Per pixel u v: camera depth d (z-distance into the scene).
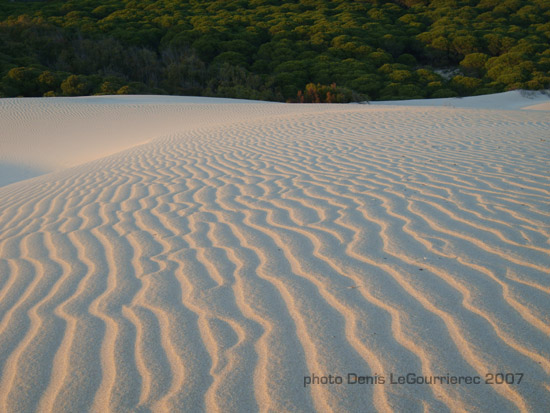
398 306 2.56
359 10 68.62
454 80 46.75
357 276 2.97
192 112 24.44
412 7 70.56
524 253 3.04
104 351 2.40
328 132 10.37
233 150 8.90
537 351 2.07
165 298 2.92
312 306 2.65
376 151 7.35
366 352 2.20
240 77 45.00
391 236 3.57
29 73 38.06
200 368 2.19
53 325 2.71
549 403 1.80
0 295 3.20
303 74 45.84
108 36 53.88
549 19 62.72
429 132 9.17
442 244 3.32
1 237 4.60
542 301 2.45
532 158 5.99
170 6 69.25
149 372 2.20
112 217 4.91
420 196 4.53
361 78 44.59
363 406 1.88
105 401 2.03
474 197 4.35
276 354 2.24
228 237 3.92
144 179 6.87
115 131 20.20
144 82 46.69
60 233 4.52
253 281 3.04
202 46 51.56
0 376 2.27
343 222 4.00
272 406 1.91
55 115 23.53
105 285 3.20
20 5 68.44
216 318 2.62
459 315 2.41
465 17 64.12
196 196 5.45
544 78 43.19
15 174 13.59
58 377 2.22
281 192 5.22
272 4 72.38
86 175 8.07
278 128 12.10
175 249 3.77
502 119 10.89
